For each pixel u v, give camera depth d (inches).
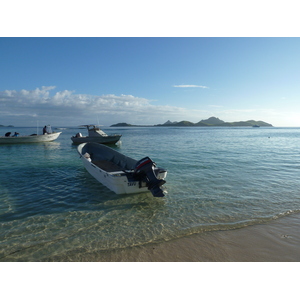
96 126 1061.8
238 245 175.0
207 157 633.6
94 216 230.5
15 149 854.5
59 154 711.7
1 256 161.6
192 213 237.6
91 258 159.9
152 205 259.9
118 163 441.7
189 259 158.9
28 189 320.8
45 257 161.2
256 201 272.1
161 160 574.2
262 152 767.1
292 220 219.5
